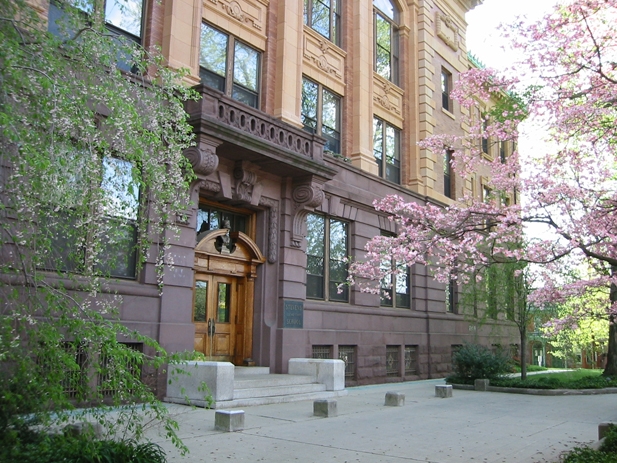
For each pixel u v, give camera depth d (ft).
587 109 33.40
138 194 31.09
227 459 26.05
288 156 53.21
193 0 51.65
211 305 53.06
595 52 32.89
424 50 84.94
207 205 53.42
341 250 67.56
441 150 43.16
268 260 56.29
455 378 68.95
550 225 34.50
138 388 20.43
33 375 18.72
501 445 31.19
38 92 20.76
